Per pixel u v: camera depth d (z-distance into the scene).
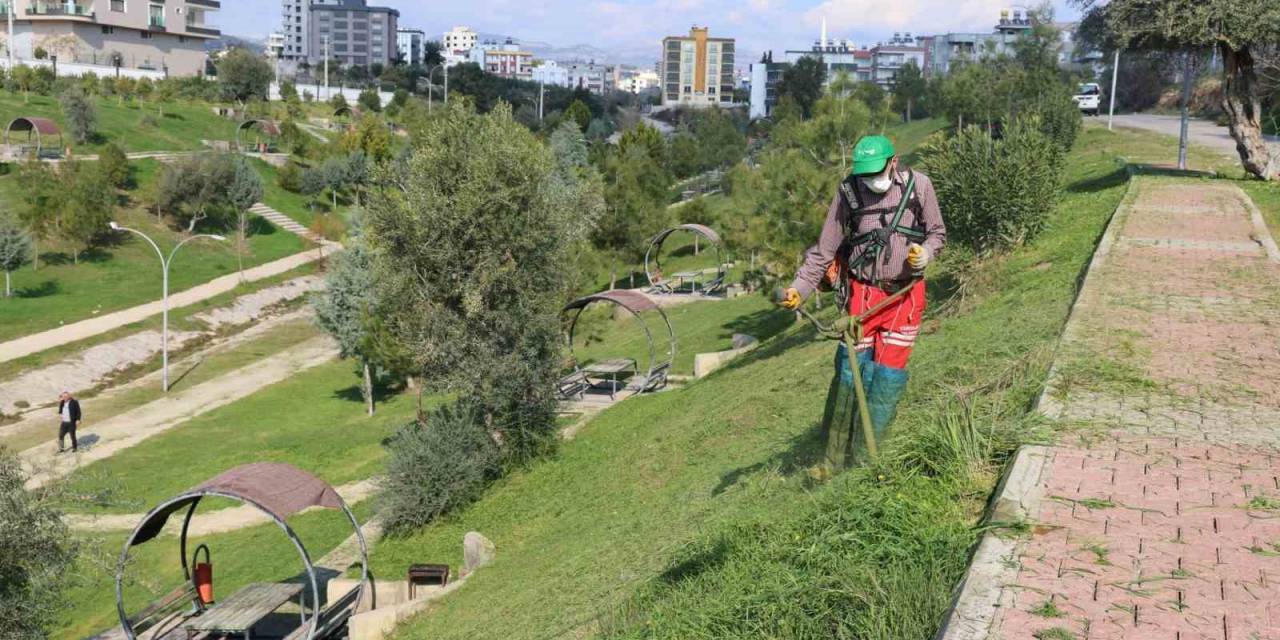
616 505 14.88
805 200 23.98
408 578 15.67
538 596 10.62
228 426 33.56
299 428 33.25
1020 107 40.09
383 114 120.44
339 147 81.75
